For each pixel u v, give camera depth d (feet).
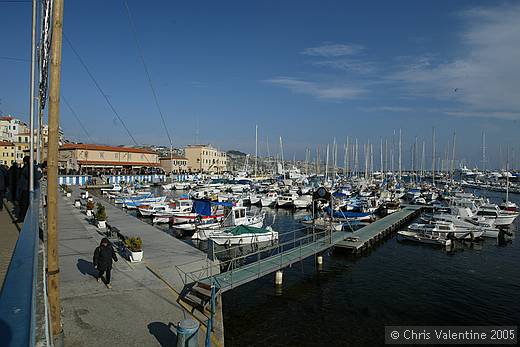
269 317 58.95
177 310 42.50
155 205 157.79
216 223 114.52
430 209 187.93
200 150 453.58
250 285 72.95
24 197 38.96
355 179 303.68
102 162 322.34
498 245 112.98
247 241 99.09
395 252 102.78
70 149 313.94
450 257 98.63
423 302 66.59
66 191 185.78
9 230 32.35
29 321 6.79
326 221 124.57
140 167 360.07
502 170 420.77
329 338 52.47
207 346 33.60
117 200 185.47
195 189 261.85
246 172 399.44
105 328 36.83
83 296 44.70
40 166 71.56
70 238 77.10
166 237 84.28
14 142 337.11
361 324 57.26
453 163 294.46
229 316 59.00
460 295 70.28
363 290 72.43
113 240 76.18
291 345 50.24
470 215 140.26
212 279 54.44
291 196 201.36
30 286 8.68
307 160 374.02
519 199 263.08
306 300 66.44
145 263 61.05
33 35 48.29
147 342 34.50
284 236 125.49
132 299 44.73
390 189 253.03
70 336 34.81
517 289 73.82
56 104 25.18
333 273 82.94
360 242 98.84
